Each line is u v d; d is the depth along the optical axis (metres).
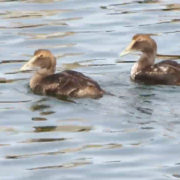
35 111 18.45
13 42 23.33
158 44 23.22
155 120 17.62
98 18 24.88
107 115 17.97
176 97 18.98
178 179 15.56
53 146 16.86
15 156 16.52
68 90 18.97
